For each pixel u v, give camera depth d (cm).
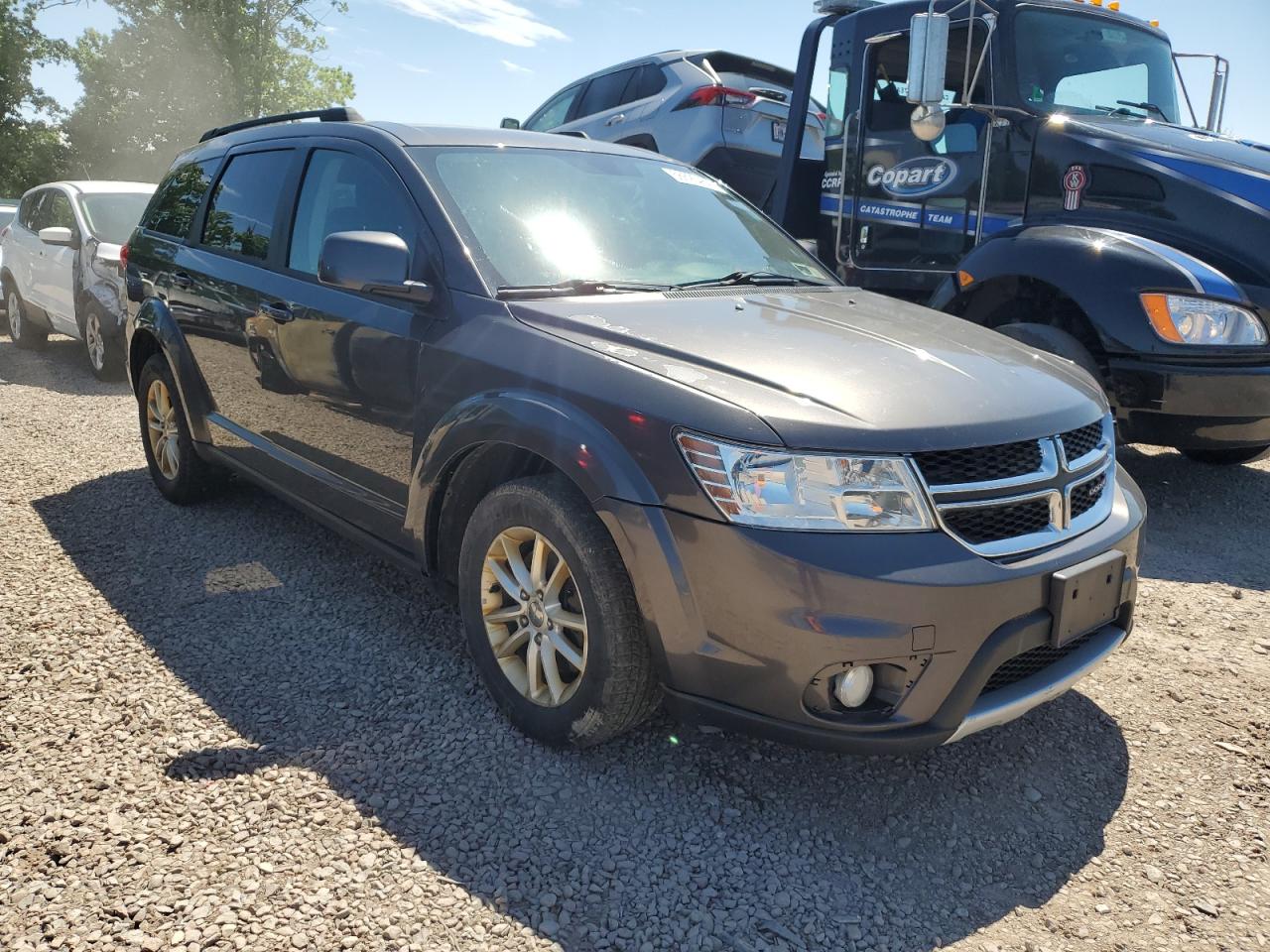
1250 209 461
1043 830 258
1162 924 225
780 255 398
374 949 207
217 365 428
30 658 326
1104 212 509
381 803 255
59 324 930
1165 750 297
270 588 390
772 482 232
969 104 520
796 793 269
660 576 241
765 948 213
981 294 526
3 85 3734
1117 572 264
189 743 279
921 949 215
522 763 275
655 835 248
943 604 228
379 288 306
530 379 275
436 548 314
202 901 218
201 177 478
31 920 211
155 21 3269
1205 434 463
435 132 367
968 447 241
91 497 502
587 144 404
